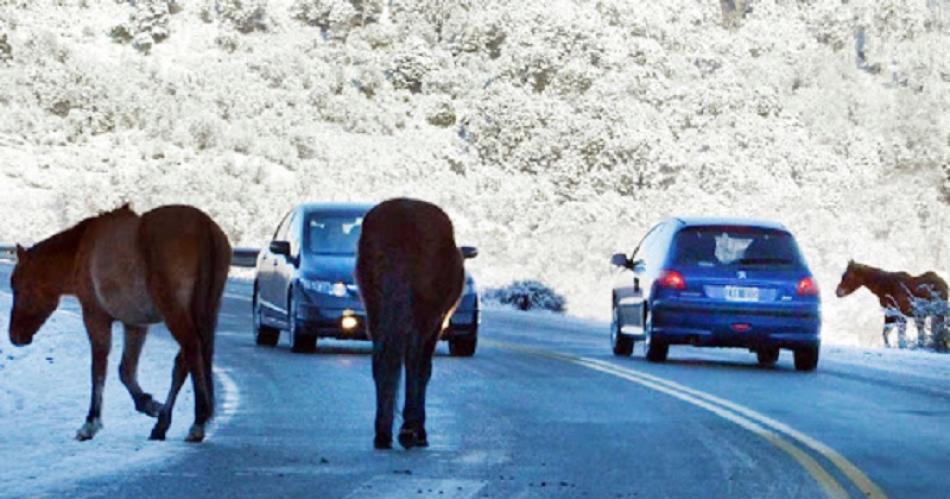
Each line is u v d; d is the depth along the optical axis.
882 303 84.88
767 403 42.25
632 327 58.34
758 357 59.97
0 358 54.50
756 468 29.47
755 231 55.50
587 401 42.19
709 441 33.59
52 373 49.72
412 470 28.70
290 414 38.38
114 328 70.75
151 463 29.27
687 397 43.47
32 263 35.34
